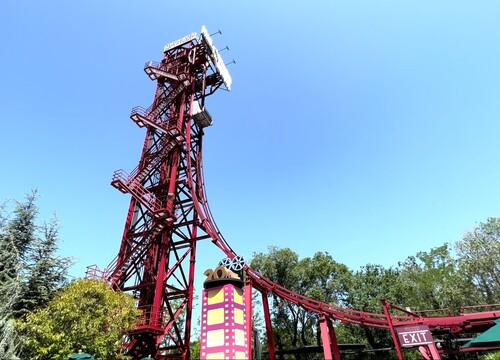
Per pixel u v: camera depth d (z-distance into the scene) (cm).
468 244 5597
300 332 5431
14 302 2438
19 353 2289
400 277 5597
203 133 4644
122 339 2811
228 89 4750
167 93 4634
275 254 5556
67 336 2381
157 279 3294
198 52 4828
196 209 3812
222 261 2158
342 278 5397
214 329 1841
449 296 5512
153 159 4081
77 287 2634
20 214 2981
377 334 4788
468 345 2198
